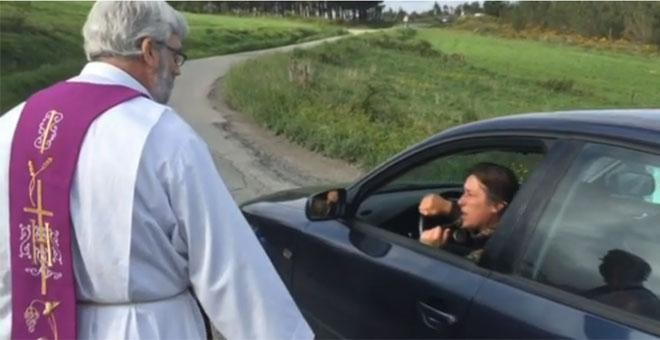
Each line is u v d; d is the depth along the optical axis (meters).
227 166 11.56
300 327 1.81
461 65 57.56
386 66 48.78
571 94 42.38
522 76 51.44
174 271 1.74
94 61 1.79
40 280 1.70
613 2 83.88
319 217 3.46
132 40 1.74
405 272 2.82
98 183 1.64
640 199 2.26
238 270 1.71
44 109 1.71
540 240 2.43
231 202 1.74
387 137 12.90
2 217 1.71
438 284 2.66
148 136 1.65
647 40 77.00
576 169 2.42
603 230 2.32
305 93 18.77
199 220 1.68
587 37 83.50
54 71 25.25
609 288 2.23
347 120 14.51
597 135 2.40
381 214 3.34
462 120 17.55
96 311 1.72
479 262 2.58
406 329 2.76
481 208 2.91
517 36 90.56
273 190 9.95
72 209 1.66
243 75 25.52
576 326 2.18
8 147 1.71
